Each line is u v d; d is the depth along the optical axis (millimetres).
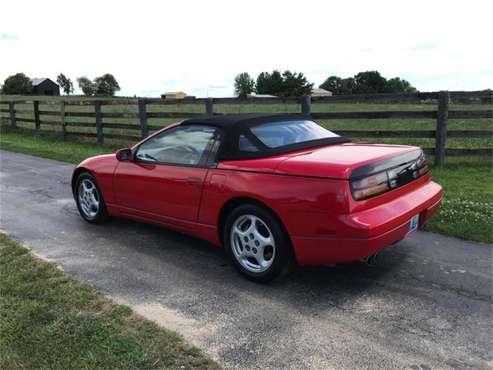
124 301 3537
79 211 5742
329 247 3332
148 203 4707
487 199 6070
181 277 3992
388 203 3506
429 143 10555
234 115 4371
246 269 3871
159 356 2754
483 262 4148
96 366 2646
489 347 2834
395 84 117188
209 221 4090
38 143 14883
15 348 2824
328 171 3289
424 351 2809
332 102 9109
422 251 4449
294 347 2879
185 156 4320
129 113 13266
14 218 5973
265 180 3582
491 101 8000
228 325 3160
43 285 3717
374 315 3252
